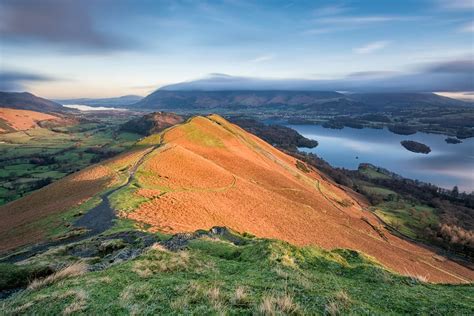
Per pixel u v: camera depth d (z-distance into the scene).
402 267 74.75
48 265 15.88
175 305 7.84
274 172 126.50
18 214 60.44
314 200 112.12
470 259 105.75
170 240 22.92
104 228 35.22
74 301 8.31
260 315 7.42
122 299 8.31
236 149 139.12
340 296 8.70
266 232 59.59
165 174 75.50
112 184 62.19
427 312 8.37
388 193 180.75
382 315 7.92
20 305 8.60
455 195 187.12
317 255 13.91
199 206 54.94
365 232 100.62
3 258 27.70
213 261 13.55
